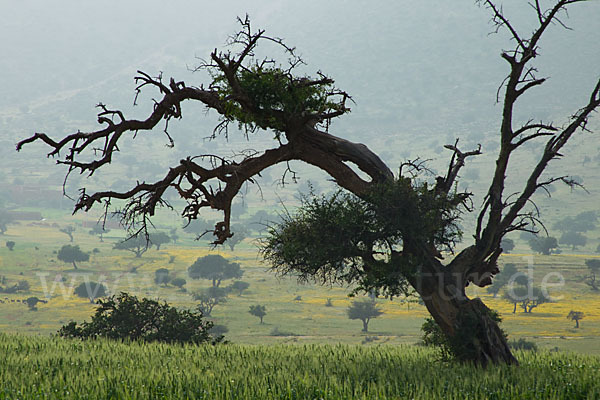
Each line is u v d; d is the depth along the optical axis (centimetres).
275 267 8912
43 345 9638
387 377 6694
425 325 12125
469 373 7150
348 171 8562
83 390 5700
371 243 8425
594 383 6228
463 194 8444
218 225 8138
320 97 8019
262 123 8012
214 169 8075
